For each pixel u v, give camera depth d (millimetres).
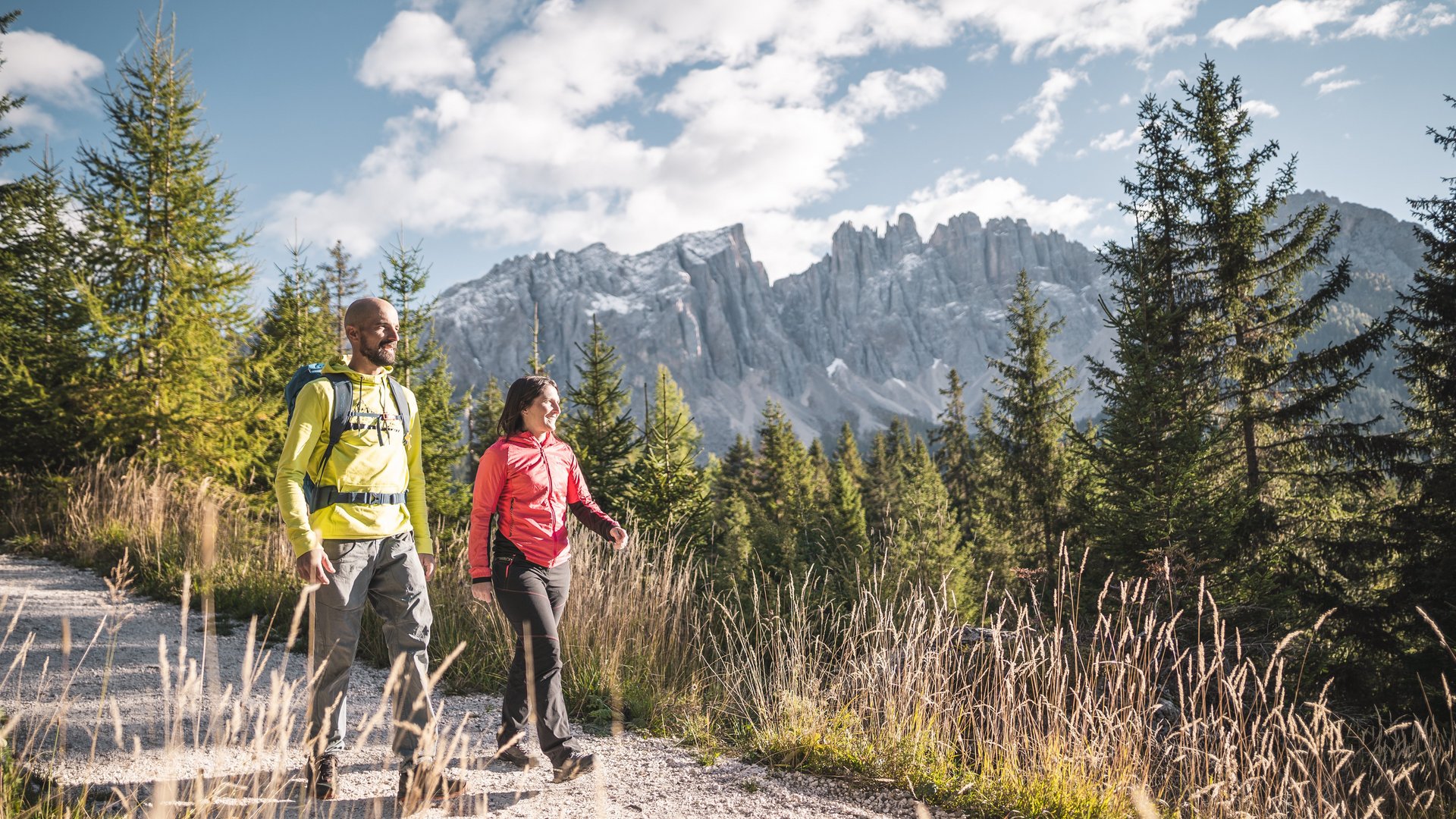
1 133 14828
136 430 10750
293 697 3611
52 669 4004
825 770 3172
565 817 2607
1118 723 3090
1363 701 7035
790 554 8250
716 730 3783
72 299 10945
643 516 12461
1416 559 9594
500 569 3053
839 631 4398
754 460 43406
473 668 4336
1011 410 20406
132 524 7609
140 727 3162
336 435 2754
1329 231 14125
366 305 2883
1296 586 10414
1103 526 9977
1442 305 10695
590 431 15031
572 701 4012
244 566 6297
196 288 11547
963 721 3523
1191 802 2818
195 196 11656
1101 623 3416
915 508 12578
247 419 11758
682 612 4980
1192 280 14805
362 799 2643
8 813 2172
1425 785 3281
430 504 17656
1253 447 13758
